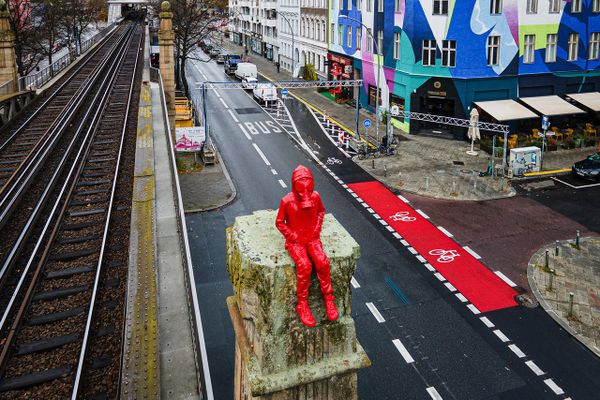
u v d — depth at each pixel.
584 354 15.38
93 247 14.12
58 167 20.09
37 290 11.93
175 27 58.03
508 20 37.09
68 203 17.22
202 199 27.52
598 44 40.34
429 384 14.22
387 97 44.34
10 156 21.83
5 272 12.47
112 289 11.96
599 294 18.36
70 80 43.12
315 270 3.32
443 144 37.69
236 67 70.44
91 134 26.17
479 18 36.59
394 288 19.14
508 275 19.86
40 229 15.23
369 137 40.09
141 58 60.94
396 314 17.53
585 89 40.88
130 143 24.64
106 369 9.05
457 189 28.94
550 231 23.56
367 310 17.78
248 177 31.36
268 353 3.34
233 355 15.24
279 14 75.12
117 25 123.56
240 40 104.81
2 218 15.17
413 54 39.19
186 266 8.13
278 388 3.32
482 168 32.28
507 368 14.85
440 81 38.38
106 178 19.92
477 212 25.86
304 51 66.19
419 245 22.53
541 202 26.95
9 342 9.78
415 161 34.06
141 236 11.26
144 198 13.89
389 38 42.94
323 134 41.34
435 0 37.41
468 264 20.80
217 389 13.90
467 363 15.07
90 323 10.20
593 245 22.08
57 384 8.85
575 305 17.77
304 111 49.75
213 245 22.44
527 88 39.03
